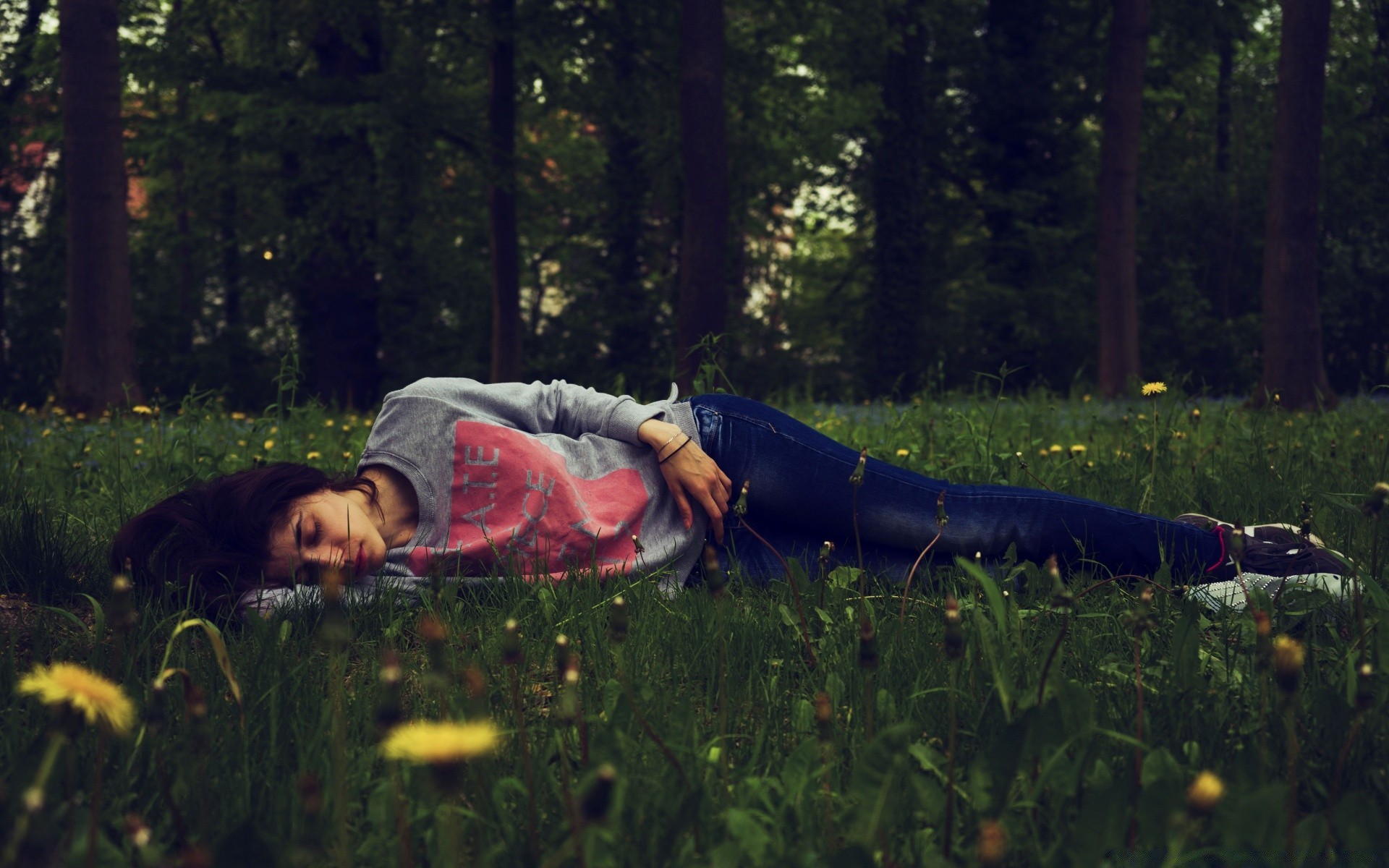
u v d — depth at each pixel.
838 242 28.94
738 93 17.69
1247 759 1.33
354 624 2.31
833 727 1.69
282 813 1.41
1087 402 8.88
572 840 1.21
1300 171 11.70
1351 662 1.61
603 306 24.25
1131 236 16.58
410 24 16.06
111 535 3.30
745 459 2.83
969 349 23.44
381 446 2.75
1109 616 2.23
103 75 11.82
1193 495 3.69
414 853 1.34
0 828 1.20
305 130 16.52
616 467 2.88
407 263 21.61
